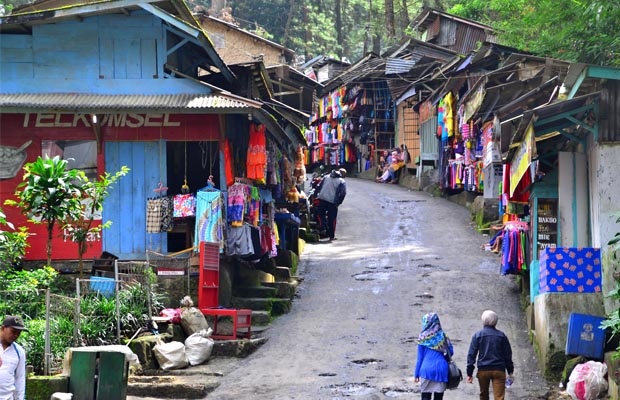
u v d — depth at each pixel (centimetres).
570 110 1362
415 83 3441
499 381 1131
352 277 2116
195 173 2038
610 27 2075
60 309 1338
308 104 2630
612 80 1316
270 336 1644
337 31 5928
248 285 1927
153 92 1848
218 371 1419
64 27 1861
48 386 1147
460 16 4031
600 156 1353
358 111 4275
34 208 1491
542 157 1616
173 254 1789
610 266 1294
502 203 2130
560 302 1315
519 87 2130
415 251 2370
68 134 1816
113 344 1403
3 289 1389
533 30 2828
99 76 1856
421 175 3603
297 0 5647
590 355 1273
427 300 1858
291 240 2381
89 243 1805
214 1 4725
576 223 1509
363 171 4347
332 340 1591
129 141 1820
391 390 1274
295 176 2541
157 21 1855
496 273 2072
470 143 2850
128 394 1289
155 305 1600
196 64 2075
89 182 1634
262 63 2053
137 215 1816
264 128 1908
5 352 934
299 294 1984
